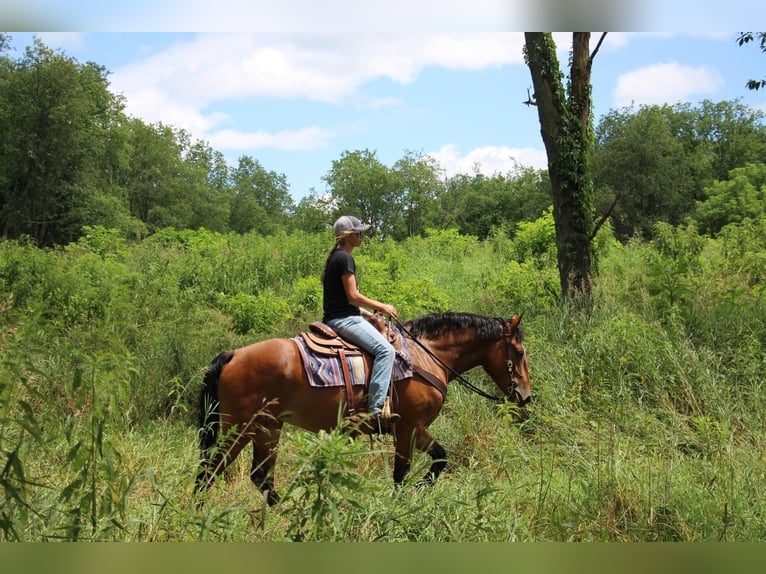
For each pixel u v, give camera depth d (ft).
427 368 18.69
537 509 15.78
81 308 30.17
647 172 178.19
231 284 45.39
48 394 18.67
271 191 356.38
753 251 42.22
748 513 15.43
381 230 164.96
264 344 17.01
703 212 170.30
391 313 17.58
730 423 22.63
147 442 19.63
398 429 18.40
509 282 37.50
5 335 11.41
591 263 36.63
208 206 232.32
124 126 175.01
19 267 36.37
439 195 230.68
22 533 10.85
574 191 35.42
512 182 260.01
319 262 51.70
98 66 172.45
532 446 21.13
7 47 136.36
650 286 31.96
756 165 192.13
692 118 246.06
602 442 20.25
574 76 35.12
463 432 22.45
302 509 11.49
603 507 15.79
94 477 11.45
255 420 16.43
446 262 60.80
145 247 62.23
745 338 27.68
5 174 137.59
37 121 133.80
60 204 144.15
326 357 17.06
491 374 20.76
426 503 14.14
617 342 26.68
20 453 14.80
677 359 25.67
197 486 14.71
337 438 11.12
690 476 17.75
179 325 29.40
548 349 27.71
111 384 11.70
